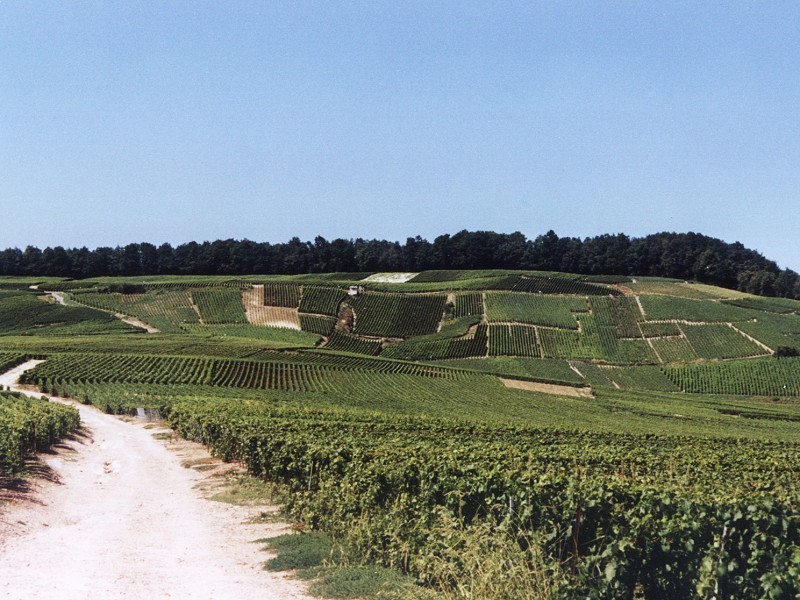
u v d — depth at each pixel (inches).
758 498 559.5
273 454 1028.5
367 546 628.4
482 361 5142.7
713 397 4414.4
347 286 6604.3
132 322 5812.0
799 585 429.7
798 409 3846.0
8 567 563.8
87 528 754.8
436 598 494.9
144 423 2300.7
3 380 3481.8
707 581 460.8
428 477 654.5
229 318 5885.8
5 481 950.4
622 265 7839.6
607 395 4067.4
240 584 540.1
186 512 860.6
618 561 483.2
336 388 3690.9
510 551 485.4
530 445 1514.5
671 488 618.5
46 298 6230.3
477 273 7391.7
